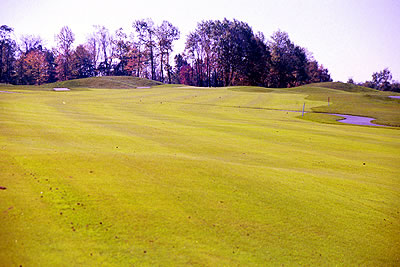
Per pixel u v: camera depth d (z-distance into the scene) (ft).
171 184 31.01
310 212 29.53
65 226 21.52
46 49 472.44
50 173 29.58
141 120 74.49
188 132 60.95
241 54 376.07
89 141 45.44
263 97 184.65
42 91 184.85
